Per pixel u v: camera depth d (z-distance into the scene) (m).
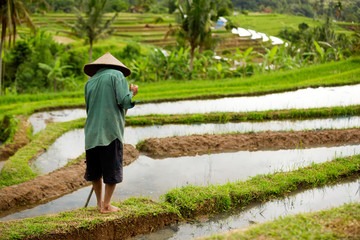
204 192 5.23
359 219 3.49
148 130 10.56
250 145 8.71
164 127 10.87
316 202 5.38
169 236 4.50
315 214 3.71
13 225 4.18
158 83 21.41
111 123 3.98
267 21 96.50
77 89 25.30
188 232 4.59
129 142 9.34
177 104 13.95
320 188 5.85
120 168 4.15
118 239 4.38
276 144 8.73
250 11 132.00
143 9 101.50
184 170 7.25
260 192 5.44
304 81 17.28
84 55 40.34
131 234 4.47
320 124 10.64
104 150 4.03
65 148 9.11
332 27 37.06
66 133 10.49
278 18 102.25
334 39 35.00
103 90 4.01
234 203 5.27
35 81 27.55
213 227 4.71
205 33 26.27
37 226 4.15
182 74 23.92
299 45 35.53
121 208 4.65
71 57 37.53
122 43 50.59
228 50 54.88
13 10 21.27
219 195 5.16
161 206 4.85
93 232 4.26
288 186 5.71
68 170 6.94
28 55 29.83
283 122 11.05
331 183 6.02
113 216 4.39
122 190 6.19
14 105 14.79
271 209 5.20
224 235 3.37
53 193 6.23
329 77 17.56
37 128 11.30
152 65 25.14
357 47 21.16
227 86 17.61
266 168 7.29
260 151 8.41
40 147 8.84
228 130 10.30
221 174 7.01
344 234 3.24
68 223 4.23
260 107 12.93
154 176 6.92
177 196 5.09
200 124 11.14
